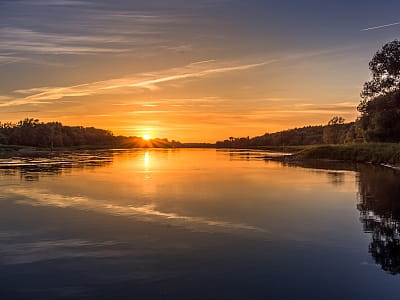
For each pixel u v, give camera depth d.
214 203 26.95
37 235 18.42
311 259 15.12
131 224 20.59
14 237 18.08
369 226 20.33
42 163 70.94
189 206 25.78
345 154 82.62
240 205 26.20
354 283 12.90
